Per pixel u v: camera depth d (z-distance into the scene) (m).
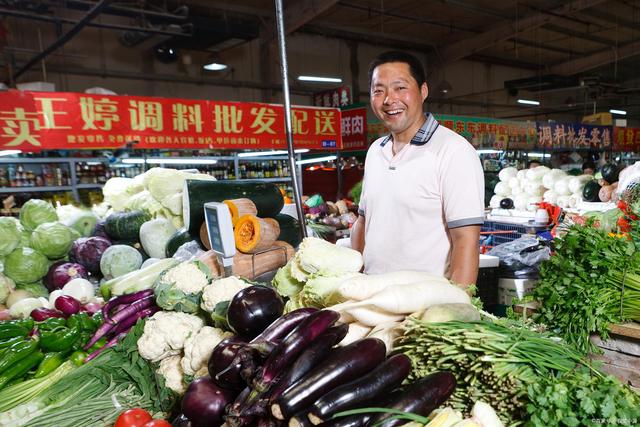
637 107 21.80
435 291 1.24
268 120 5.25
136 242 3.10
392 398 0.95
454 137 1.94
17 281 2.86
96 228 3.22
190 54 11.40
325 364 0.96
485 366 1.00
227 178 7.80
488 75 17.16
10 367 1.63
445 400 0.97
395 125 2.00
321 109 5.62
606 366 1.85
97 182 7.12
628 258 1.83
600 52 16.64
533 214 4.34
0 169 6.57
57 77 9.84
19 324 1.84
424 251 2.01
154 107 4.61
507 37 13.48
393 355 1.07
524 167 9.48
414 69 1.97
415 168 1.97
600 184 4.28
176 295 1.69
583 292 1.86
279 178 8.23
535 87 16.09
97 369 1.66
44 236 2.93
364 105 7.46
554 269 2.03
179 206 3.04
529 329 1.25
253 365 1.00
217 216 1.78
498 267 2.61
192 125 4.83
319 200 6.03
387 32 14.21
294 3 11.34
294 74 12.88
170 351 1.51
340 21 13.11
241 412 0.92
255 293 1.33
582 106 19.33
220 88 11.89
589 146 10.24
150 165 7.38
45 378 1.67
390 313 1.21
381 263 2.14
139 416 1.25
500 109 17.81
